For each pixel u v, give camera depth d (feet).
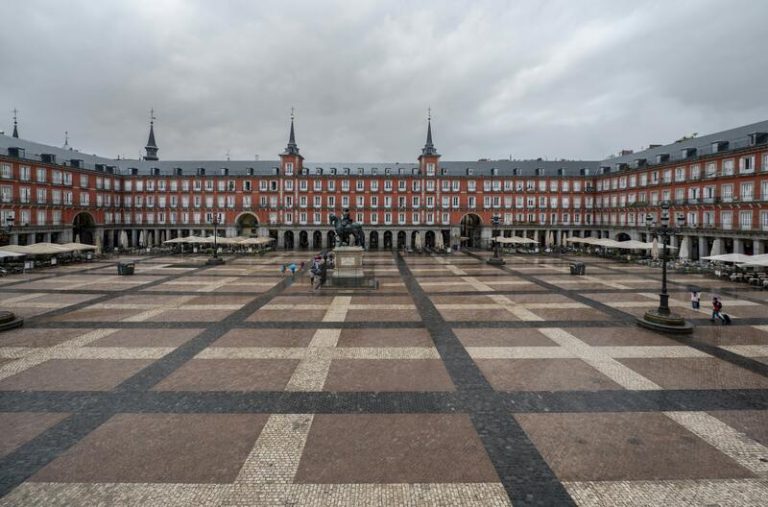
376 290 94.89
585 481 25.52
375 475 26.00
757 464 27.25
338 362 46.26
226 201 276.21
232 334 57.67
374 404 35.83
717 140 191.93
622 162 261.03
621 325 62.95
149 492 24.22
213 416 33.53
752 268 128.47
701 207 185.26
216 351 50.06
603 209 266.77
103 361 46.26
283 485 24.98
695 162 190.29
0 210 189.57
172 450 28.55
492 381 40.96
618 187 250.37
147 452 28.30
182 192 275.80
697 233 181.06
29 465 26.68
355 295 88.74
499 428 31.86
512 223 277.23
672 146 224.53
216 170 285.23
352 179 277.23
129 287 98.73
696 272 130.93
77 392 37.88
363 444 29.55
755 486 25.02
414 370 43.88
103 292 91.66
